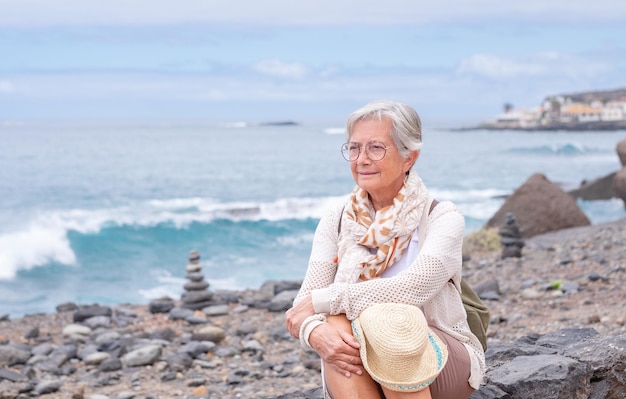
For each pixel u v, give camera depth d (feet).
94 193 126.82
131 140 393.70
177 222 84.53
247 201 116.37
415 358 10.10
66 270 61.62
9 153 244.42
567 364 14.10
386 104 11.13
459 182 158.81
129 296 52.85
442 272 10.93
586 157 264.11
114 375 27.30
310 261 11.93
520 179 167.43
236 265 64.18
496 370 14.46
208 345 30.30
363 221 11.37
